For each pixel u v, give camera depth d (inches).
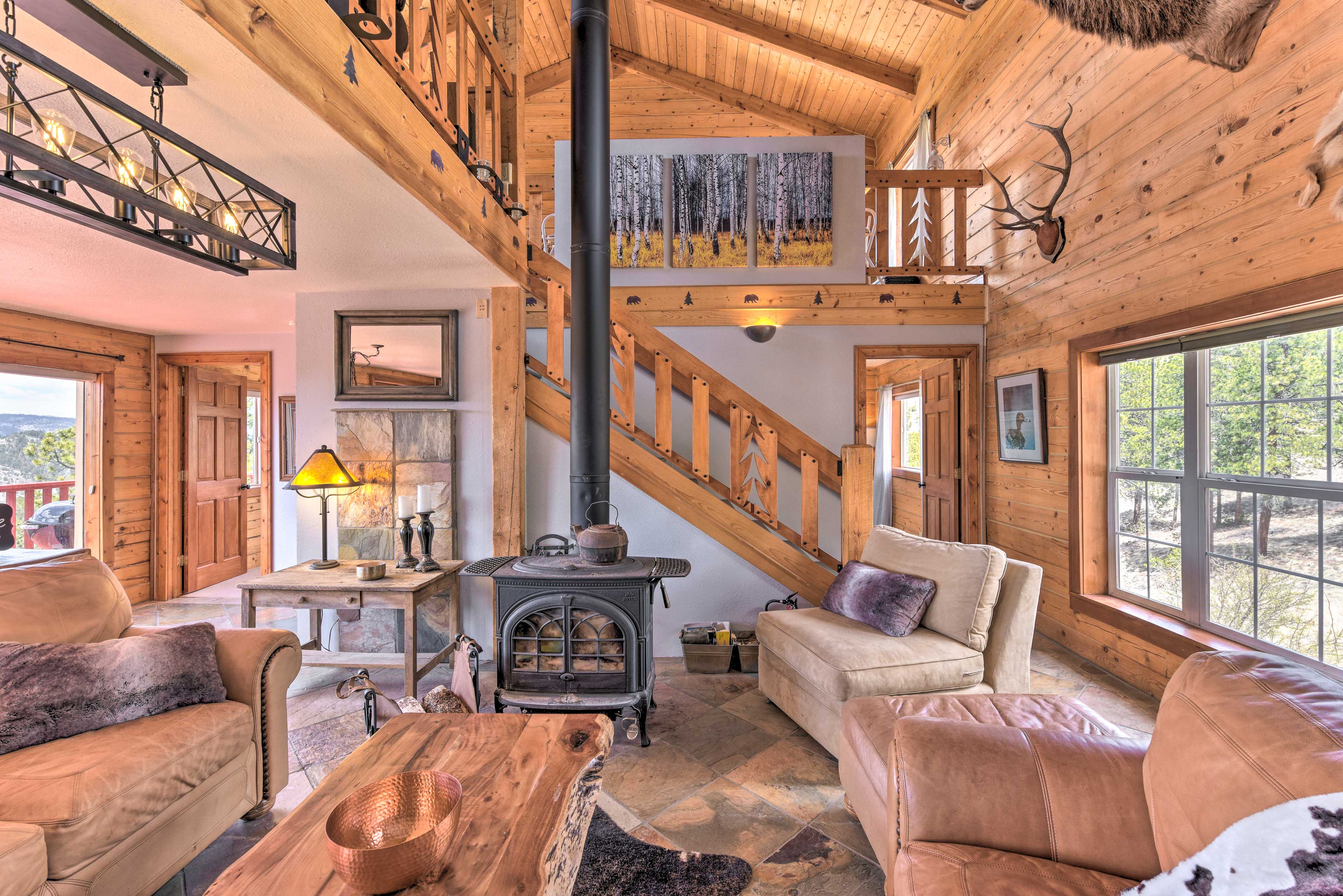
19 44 41.4
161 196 61.2
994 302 177.2
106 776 58.8
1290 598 93.3
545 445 143.3
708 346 181.6
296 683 127.5
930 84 222.2
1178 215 107.1
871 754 68.1
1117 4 110.1
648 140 187.9
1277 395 95.9
